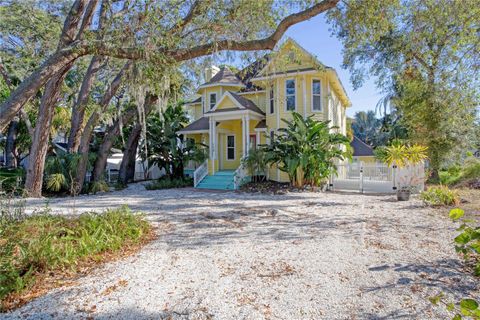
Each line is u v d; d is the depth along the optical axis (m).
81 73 18.22
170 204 10.39
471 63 8.18
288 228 6.68
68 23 8.07
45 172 13.71
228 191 14.20
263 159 14.48
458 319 1.92
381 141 33.59
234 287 3.67
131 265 4.44
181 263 4.54
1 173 14.63
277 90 15.77
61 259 4.14
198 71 9.95
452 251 4.75
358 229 6.39
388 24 8.54
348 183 13.95
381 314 3.00
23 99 6.65
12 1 14.12
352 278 3.86
